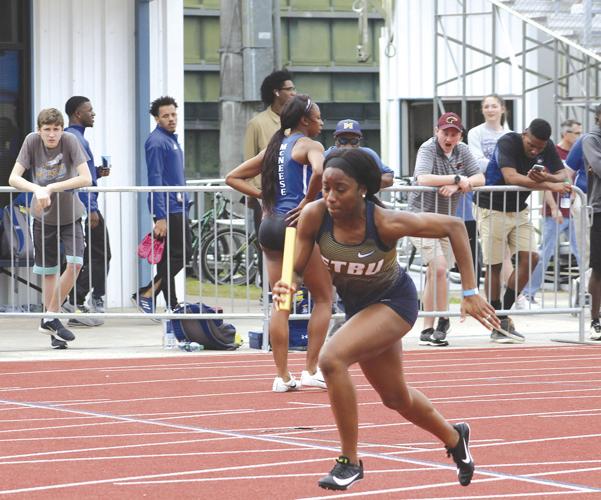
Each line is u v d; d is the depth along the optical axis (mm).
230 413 16672
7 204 28031
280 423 15977
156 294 25391
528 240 24594
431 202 23906
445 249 24062
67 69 29266
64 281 23266
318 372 18625
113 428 15594
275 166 18016
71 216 23047
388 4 41719
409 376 20125
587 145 24453
